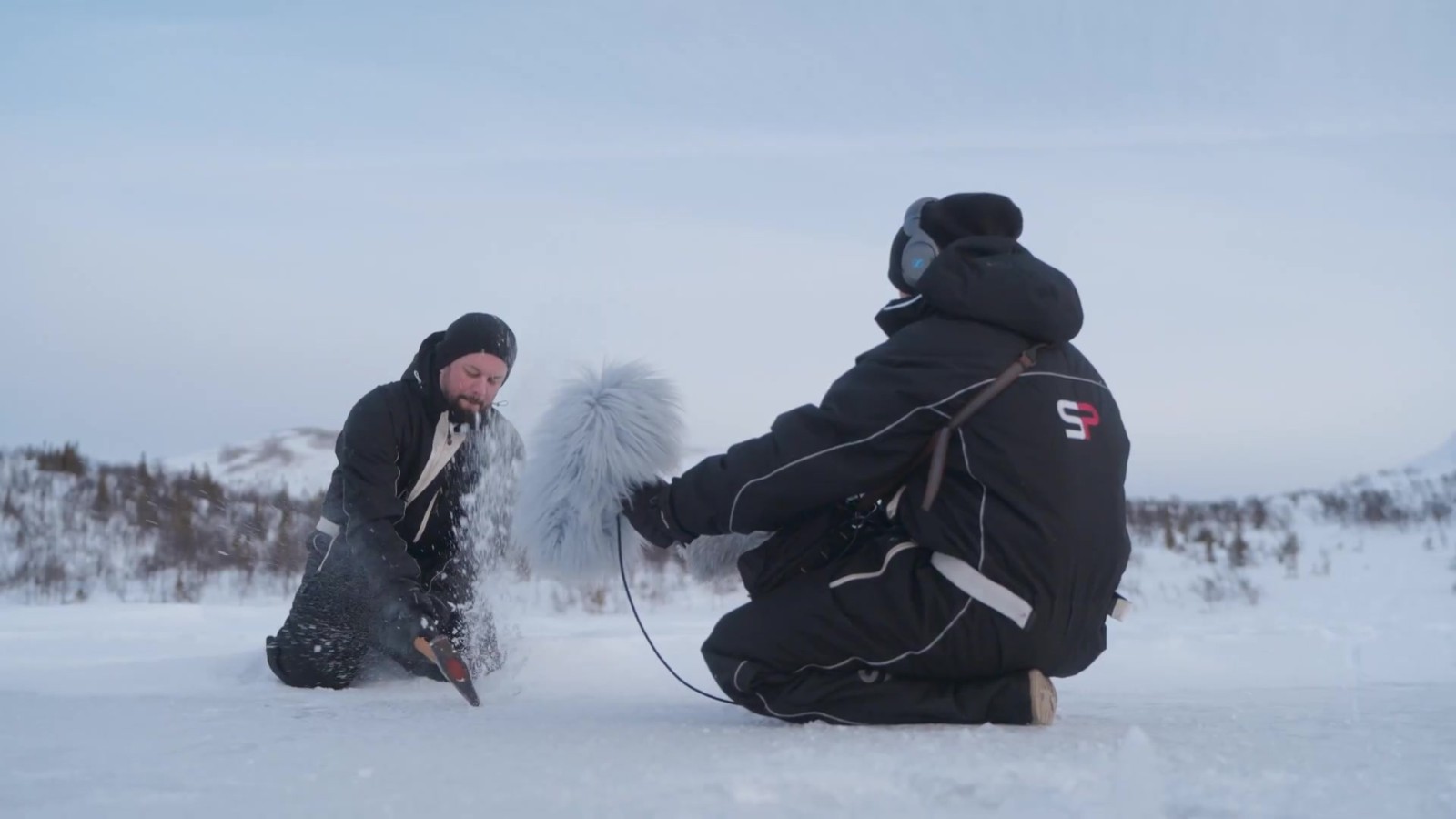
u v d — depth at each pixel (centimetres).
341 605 466
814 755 224
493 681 484
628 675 533
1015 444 280
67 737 275
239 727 299
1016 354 287
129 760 236
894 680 294
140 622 784
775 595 300
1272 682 530
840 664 294
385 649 462
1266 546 1667
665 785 198
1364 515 2177
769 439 296
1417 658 638
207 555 1266
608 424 317
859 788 192
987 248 302
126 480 1530
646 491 318
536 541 326
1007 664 285
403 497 475
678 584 1196
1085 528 282
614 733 276
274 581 1201
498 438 482
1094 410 294
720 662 302
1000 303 288
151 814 183
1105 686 518
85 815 183
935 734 263
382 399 468
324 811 184
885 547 292
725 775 205
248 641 676
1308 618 916
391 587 447
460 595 479
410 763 228
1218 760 215
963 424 283
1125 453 299
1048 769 204
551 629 741
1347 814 171
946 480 286
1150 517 2066
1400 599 1084
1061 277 298
